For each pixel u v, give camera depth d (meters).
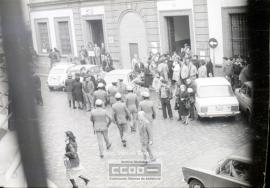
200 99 9.79
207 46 11.73
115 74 11.07
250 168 6.46
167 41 12.87
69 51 12.09
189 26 12.45
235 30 10.40
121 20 12.75
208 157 7.24
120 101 8.77
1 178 6.29
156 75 10.51
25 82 5.59
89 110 10.48
